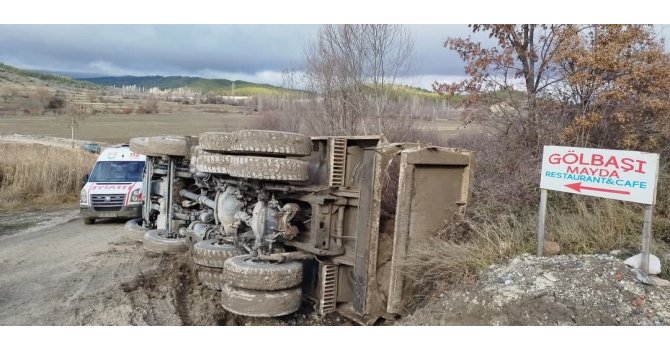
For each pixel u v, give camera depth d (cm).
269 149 601
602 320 444
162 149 923
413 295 574
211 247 707
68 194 2094
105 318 623
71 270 869
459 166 634
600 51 843
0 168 2075
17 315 646
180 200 949
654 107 802
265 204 643
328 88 1841
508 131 991
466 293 527
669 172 775
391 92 1798
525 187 746
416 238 582
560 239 616
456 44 1048
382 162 565
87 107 6253
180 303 691
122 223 1498
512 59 1002
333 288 619
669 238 618
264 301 571
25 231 1374
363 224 568
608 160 514
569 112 923
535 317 461
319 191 628
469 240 622
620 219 629
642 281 480
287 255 604
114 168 1595
